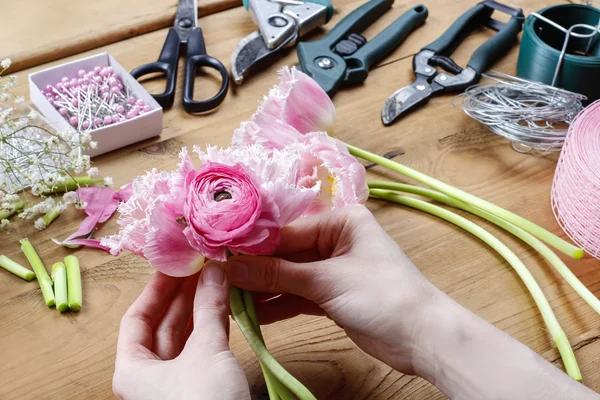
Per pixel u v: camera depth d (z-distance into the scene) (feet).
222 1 3.21
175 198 2.00
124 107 2.82
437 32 3.18
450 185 2.68
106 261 2.47
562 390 1.93
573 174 2.48
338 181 2.20
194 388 1.88
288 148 2.20
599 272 2.49
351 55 3.00
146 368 1.96
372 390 2.25
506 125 2.76
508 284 2.46
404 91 2.92
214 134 2.80
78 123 2.73
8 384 2.23
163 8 3.18
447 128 2.85
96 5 3.19
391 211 2.62
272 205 1.96
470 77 2.96
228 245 1.98
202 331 1.98
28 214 2.52
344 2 3.29
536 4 3.30
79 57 3.02
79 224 2.54
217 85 2.96
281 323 2.35
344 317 2.08
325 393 2.24
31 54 2.95
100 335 2.32
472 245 2.54
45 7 3.16
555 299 2.43
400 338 2.04
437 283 2.46
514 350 1.97
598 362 2.31
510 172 2.74
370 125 2.85
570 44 3.03
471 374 1.96
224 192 1.99
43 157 2.61
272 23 3.02
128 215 2.03
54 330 2.33
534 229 2.43
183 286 2.19
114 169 2.68
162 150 2.74
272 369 2.01
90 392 2.23
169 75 2.90
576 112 2.78
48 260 2.47
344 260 2.08
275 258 2.08
